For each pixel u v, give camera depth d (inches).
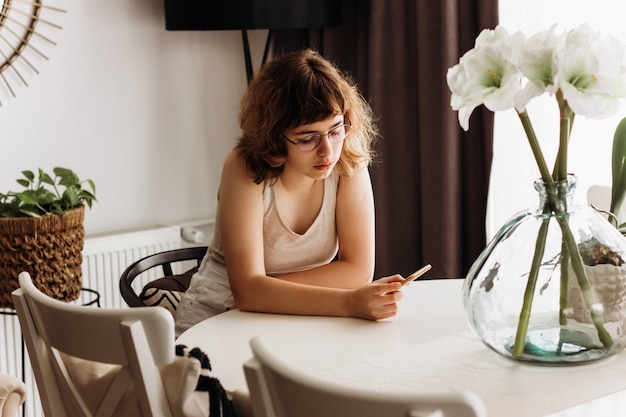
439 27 125.2
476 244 130.0
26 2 126.0
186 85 143.8
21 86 127.2
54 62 129.7
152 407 55.5
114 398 57.2
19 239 106.1
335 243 87.2
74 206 111.5
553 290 57.9
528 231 58.6
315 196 84.5
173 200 144.3
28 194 109.4
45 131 130.0
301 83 76.3
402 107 132.9
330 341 68.9
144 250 134.0
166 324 54.4
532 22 117.8
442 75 124.7
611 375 57.7
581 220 58.0
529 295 58.3
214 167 148.6
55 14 129.0
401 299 79.0
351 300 74.3
